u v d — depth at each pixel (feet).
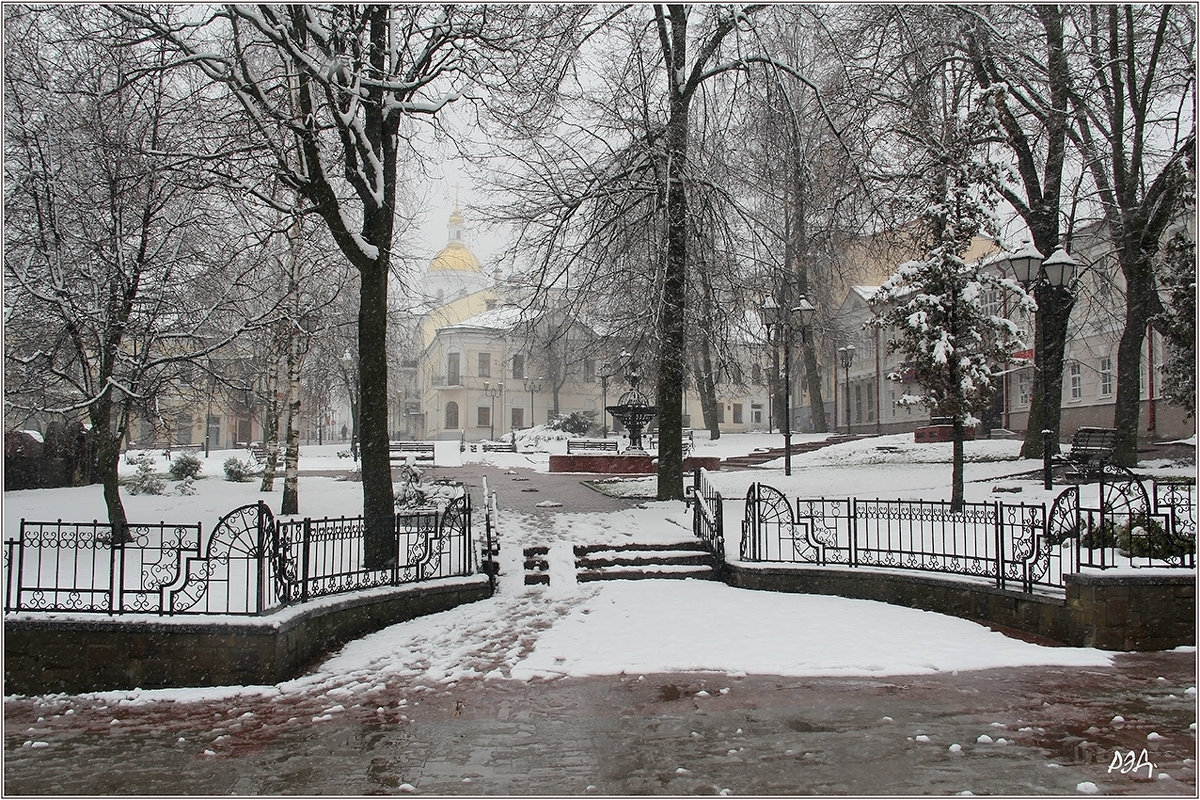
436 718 22.50
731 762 19.01
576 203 53.11
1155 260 68.64
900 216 57.57
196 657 26.02
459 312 242.17
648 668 26.86
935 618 32.91
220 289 47.62
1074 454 57.93
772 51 53.36
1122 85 61.16
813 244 64.39
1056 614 29.43
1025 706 22.74
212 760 19.71
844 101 57.88
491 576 37.96
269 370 63.72
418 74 37.93
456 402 222.07
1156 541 30.86
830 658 27.66
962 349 48.60
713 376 72.69
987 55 57.88
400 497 51.42
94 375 47.83
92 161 40.34
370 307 37.52
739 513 53.47
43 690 25.79
